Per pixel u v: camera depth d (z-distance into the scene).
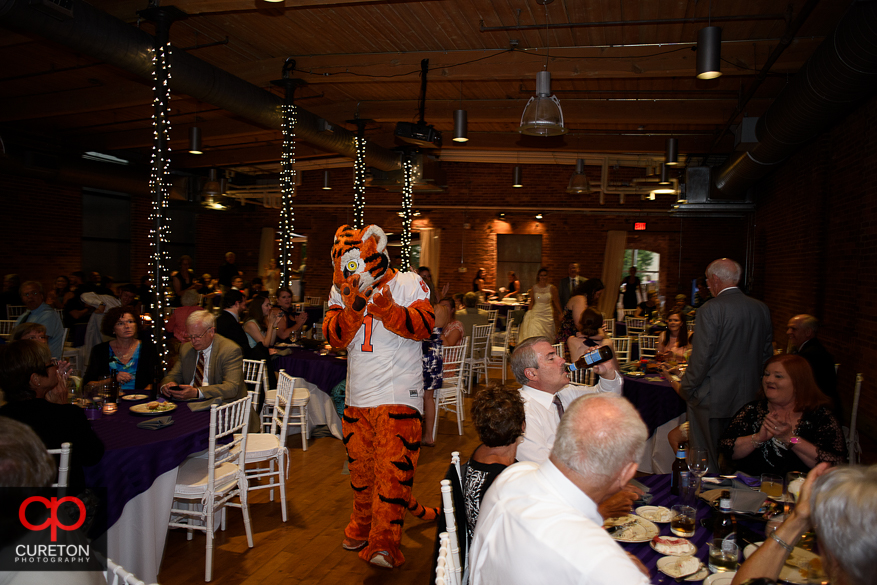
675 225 12.26
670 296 12.27
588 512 1.25
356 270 2.98
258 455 3.47
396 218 13.74
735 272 3.39
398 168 10.51
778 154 6.52
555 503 1.24
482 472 1.84
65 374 2.91
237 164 13.39
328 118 8.81
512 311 11.05
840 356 6.12
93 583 1.24
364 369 3.13
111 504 2.50
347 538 3.27
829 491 1.03
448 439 5.52
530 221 12.95
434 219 13.38
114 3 4.92
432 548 3.36
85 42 4.27
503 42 6.16
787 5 4.91
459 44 6.29
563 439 1.27
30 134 10.28
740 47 5.75
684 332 5.07
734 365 3.30
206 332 3.54
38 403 2.28
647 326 8.15
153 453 2.65
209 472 2.92
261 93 6.55
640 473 4.41
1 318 8.38
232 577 2.95
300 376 5.43
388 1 4.80
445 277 13.34
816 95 4.59
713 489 2.15
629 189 10.82
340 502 3.97
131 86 7.75
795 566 1.60
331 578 2.97
